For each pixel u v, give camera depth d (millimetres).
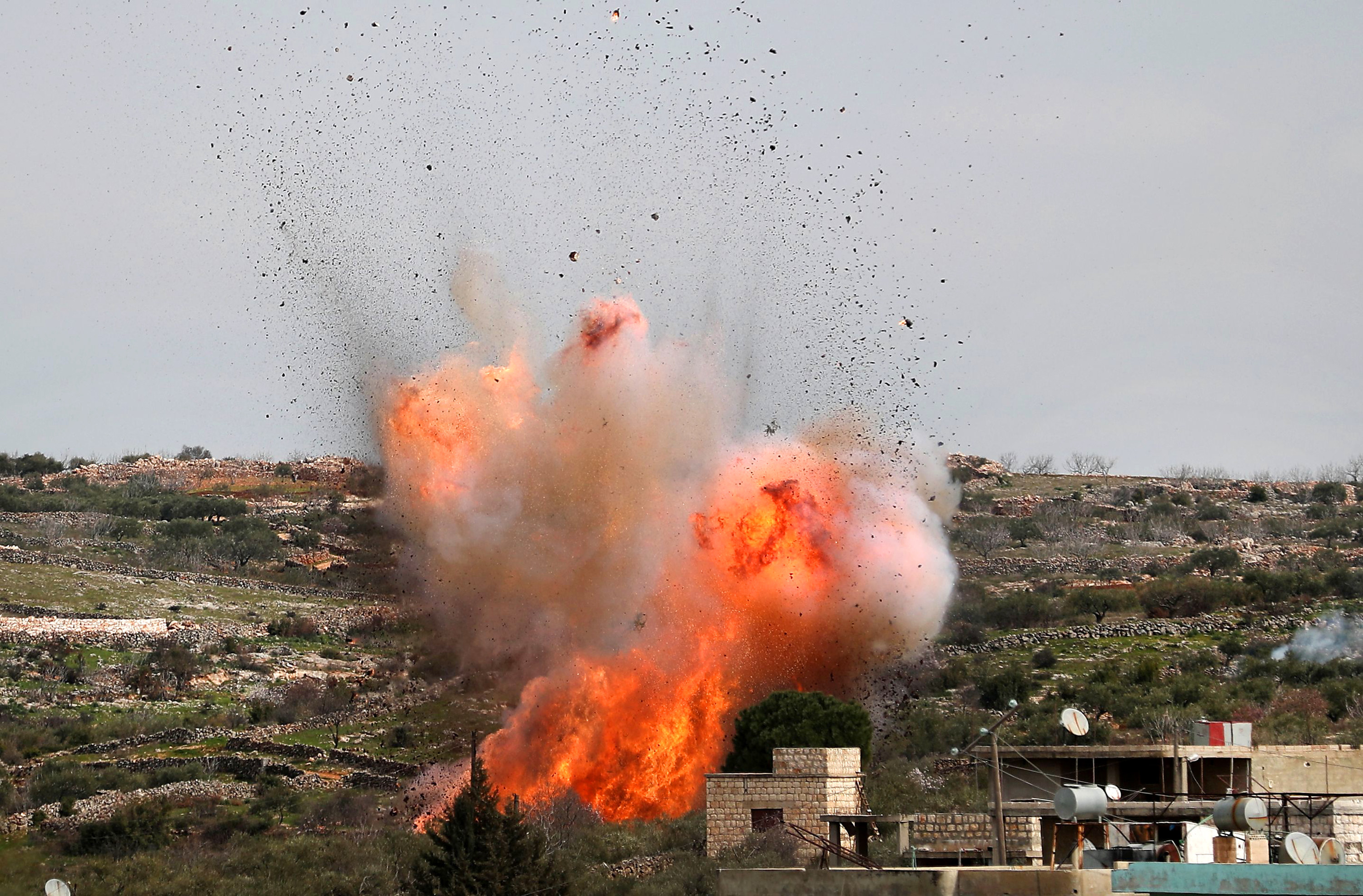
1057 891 137750
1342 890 124062
